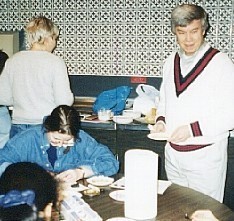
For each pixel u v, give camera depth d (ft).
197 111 8.99
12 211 3.76
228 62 9.05
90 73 13.80
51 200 4.14
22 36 13.98
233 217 6.42
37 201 3.99
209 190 9.25
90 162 8.23
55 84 10.44
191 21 8.81
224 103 8.91
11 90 10.85
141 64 13.42
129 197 6.32
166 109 9.49
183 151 9.15
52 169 8.30
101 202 6.92
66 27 13.75
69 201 6.66
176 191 7.38
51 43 10.80
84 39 13.69
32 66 10.46
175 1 12.87
